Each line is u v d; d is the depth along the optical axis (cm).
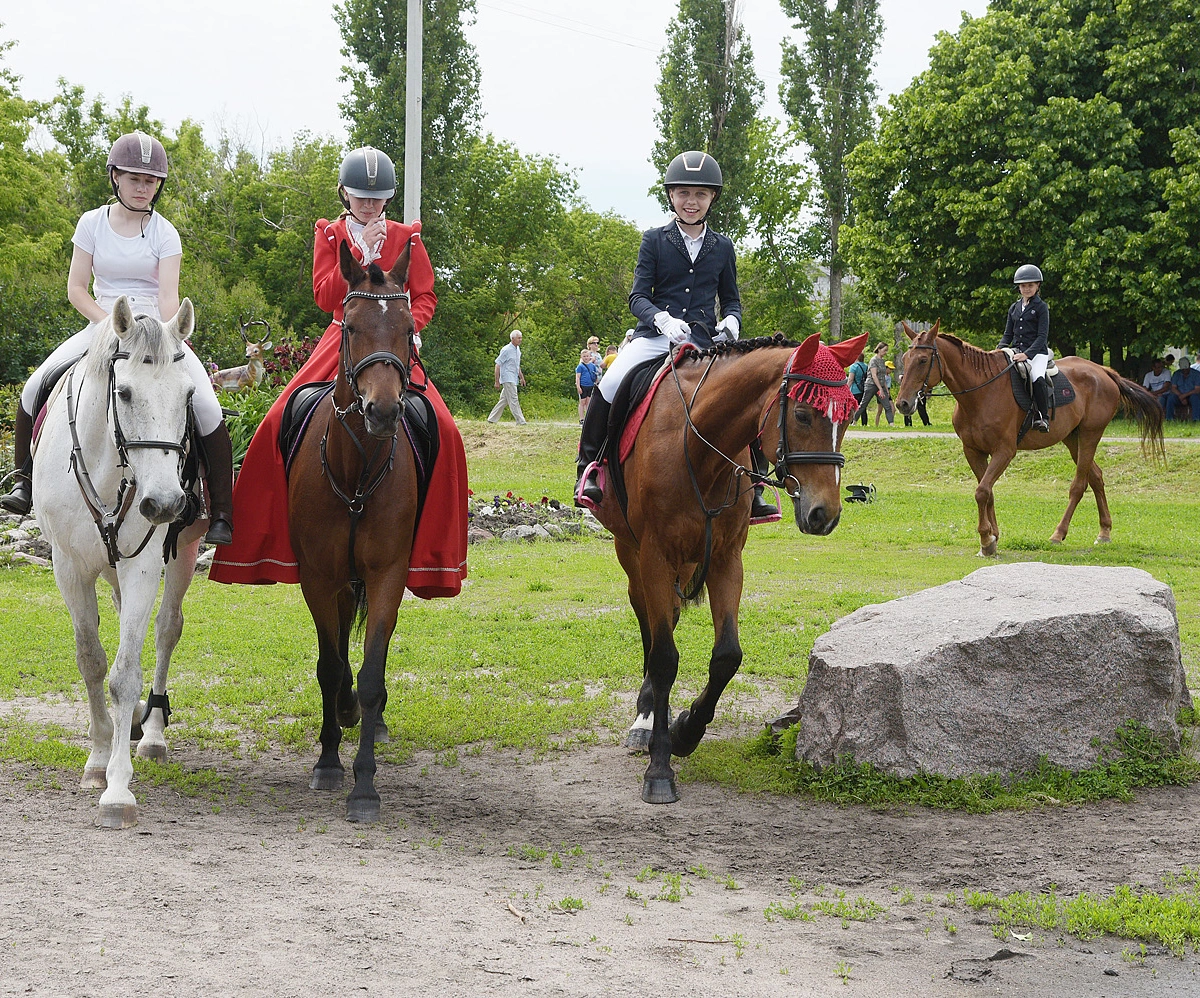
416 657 844
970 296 3038
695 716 568
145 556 509
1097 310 2786
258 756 620
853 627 612
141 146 560
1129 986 347
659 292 631
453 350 4634
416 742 642
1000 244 2880
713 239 637
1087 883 435
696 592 561
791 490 495
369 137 4006
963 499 1875
